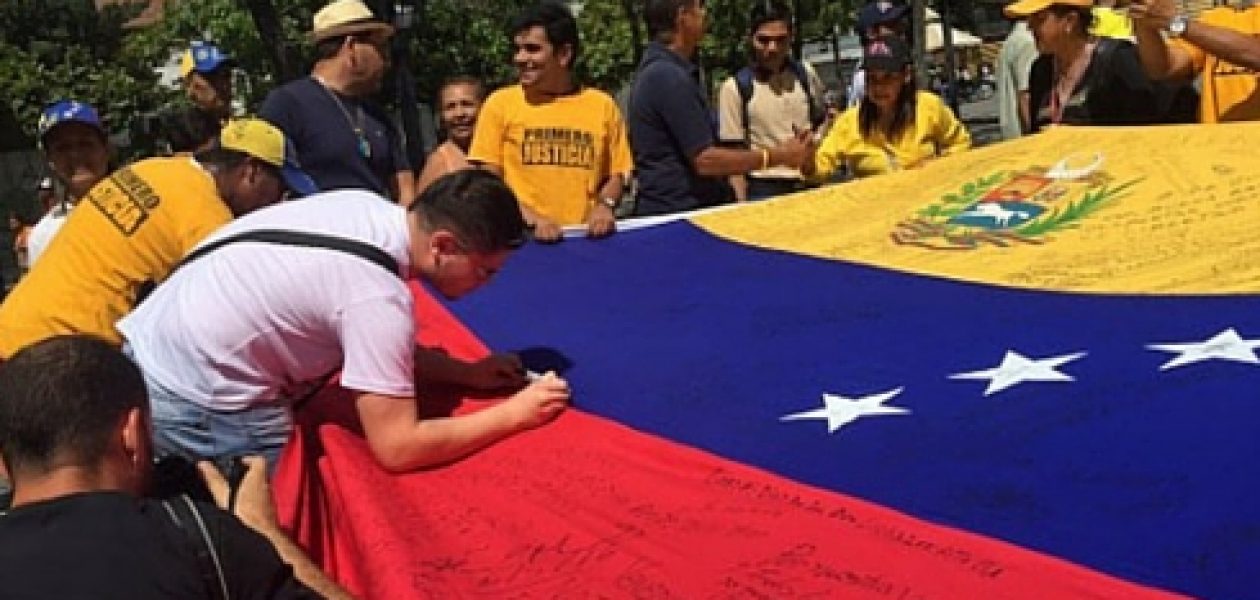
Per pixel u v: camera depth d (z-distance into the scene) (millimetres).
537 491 3248
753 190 7309
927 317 4258
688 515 3000
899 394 3596
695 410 3707
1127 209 4949
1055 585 2430
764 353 4160
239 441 3596
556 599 2662
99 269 4445
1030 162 5578
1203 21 5832
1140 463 2859
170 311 3617
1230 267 4176
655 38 6566
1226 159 5004
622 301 5035
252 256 3523
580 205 6297
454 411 3988
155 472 3160
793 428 3445
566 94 6359
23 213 26344
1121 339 3699
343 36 6043
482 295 5395
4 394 2303
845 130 6660
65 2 34375
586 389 4055
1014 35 7289
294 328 3490
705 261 5469
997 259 4801
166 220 4473
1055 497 2775
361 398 3436
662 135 6477
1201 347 3510
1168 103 5992
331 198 3654
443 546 2961
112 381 2344
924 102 6539
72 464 2279
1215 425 2963
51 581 2092
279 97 5961
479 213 3498
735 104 7301
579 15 26859
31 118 27656
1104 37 6121
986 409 3357
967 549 2627
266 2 16203
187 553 2191
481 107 7004
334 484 3398
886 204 5703
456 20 23609
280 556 2377
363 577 2891
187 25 23766
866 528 2799
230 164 4508
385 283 3447
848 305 4535
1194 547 2467
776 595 2533
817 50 29484
